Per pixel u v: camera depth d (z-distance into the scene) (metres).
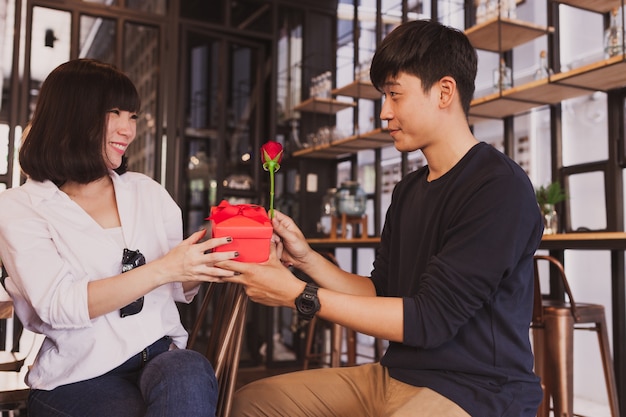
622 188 2.92
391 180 4.32
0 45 3.76
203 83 4.32
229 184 4.41
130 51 4.09
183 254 1.09
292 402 1.33
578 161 3.21
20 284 1.15
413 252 1.32
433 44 1.23
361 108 4.59
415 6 4.07
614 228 2.92
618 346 2.74
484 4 3.18
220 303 1.35
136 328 1.20
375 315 1.14
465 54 1.25
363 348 4.87
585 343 3.38
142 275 1.09
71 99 1.21
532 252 1.21
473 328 1.18
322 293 1.15
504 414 1.12
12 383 1.41
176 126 4.20
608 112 2.95
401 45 1.24
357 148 4.31
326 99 4.44
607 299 3.25
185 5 4.26
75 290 1.10
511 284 1.18
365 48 4.51
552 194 2.81
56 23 3.87
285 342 4.57
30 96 3.78
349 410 1.31
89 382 1.15
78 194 1.30
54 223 1.18
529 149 3.50
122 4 4.04
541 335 2.38
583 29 3.18
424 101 1.24
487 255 1.12
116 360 1.17
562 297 3.04
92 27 3.97
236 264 1.12
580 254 3.39
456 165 1.26
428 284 1.14
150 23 4.14
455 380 1.16
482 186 1.18
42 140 1.21
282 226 1.34
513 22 2.97
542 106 3.22
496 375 1.16
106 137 1.25
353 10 4.62
